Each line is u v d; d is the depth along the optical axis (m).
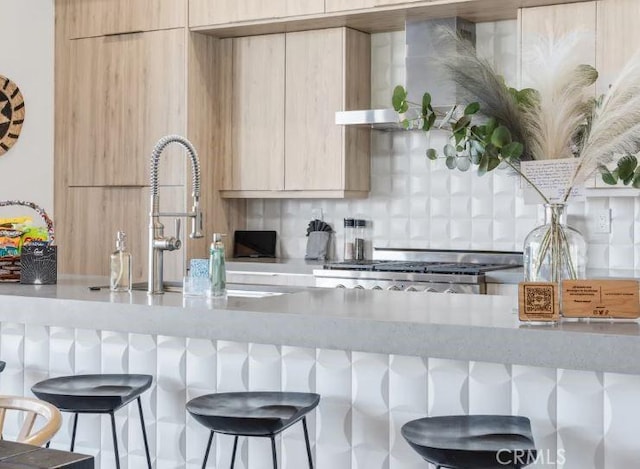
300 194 5.61
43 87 6.10
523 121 2.41
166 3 5.72
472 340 2.33
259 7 5.41
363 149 5.62
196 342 3.07
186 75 5.66
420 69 5.16
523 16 4.88
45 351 3.39
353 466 2.78
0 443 1.69
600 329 2.25
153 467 3.17
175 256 5.71
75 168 6.09
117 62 5.93
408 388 2.68
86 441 3.31
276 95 5.67
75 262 6.10
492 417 2.45
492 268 4.91
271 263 5.48
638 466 2.36
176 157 5.71
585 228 5.03
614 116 2.28
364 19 5.26
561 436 2.46
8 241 3.72
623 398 2.38
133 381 3.04
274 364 2.91
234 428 2.53
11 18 5.88
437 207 5.49
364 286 5.02
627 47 4.59
